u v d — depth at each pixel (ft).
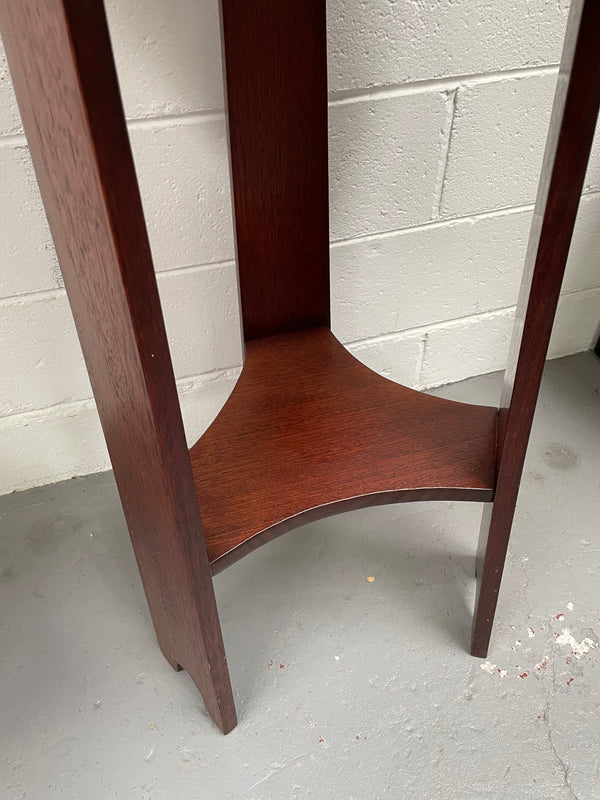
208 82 2.60
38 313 2.96
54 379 3.21
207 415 3.66
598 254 3.87
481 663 2.78
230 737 2.58
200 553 1.94
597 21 1.30
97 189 1.19
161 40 2.44
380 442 2.39
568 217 1.57
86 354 1.99
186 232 2.94
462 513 3.41
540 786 2.42
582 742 2.53
